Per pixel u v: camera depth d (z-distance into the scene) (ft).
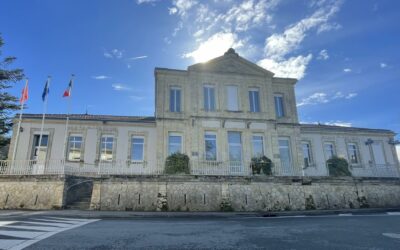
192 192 55.16
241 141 70.85
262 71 77.82
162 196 53.72
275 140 71.97
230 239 24.67
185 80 74.28
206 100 72.54
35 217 38.83
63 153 65.92
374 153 87.92
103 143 70.74
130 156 70.13
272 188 58.70
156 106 70.59
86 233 26.50
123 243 22.40
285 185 59.62
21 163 57.26
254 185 58.08
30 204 50.16
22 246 20.99
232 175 57.93
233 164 67.87
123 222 36.11
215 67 75.25
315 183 61.52
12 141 66.85
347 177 63.93
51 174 51.78
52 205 49.75
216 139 69.67
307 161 81.61
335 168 78.18
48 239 23.48
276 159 70.33
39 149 62.80
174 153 65.51
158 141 67.87
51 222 34.06
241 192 57.00
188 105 71.51
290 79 79.87
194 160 66.28
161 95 71.51
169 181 55.01
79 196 55.52
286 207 57.88
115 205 51.65
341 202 61.72
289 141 75.00
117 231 28.02
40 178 51.62
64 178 51.34
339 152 84.89
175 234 26.81
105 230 28.50
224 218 44.65
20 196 50.88
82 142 69.41
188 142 68.69
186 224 34.73
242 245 22.34
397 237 26.63
